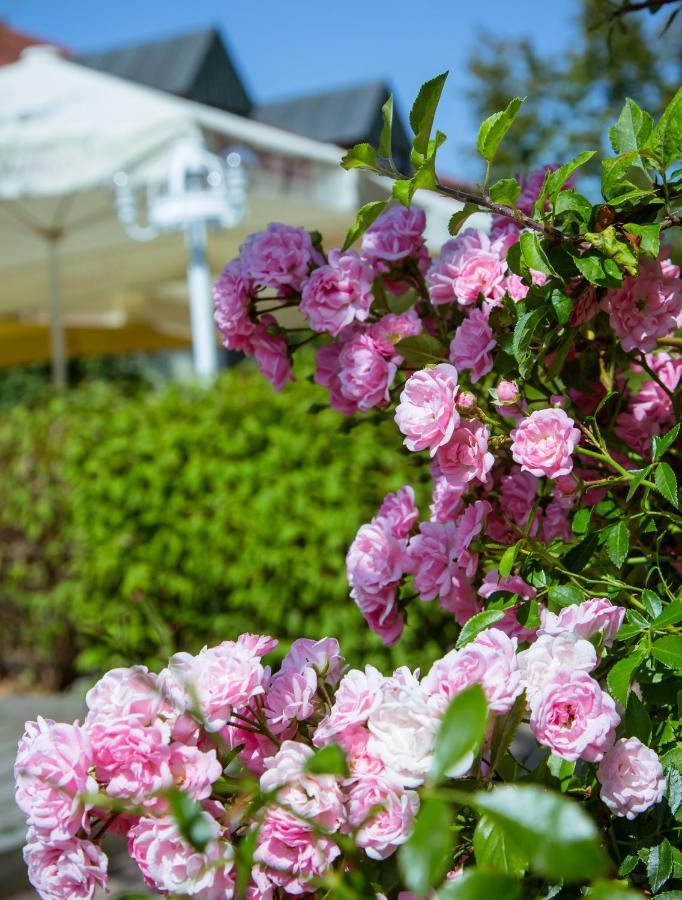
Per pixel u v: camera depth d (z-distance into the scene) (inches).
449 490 62.8
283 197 247.8
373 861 46.2
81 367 640.4
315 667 53.4
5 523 243.0
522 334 57.2
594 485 57.7
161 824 44.9
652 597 53.1
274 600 192.4
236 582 194.7
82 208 271.1
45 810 45.8
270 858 45.1
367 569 63.9
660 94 390.9
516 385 58.9
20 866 149.8
